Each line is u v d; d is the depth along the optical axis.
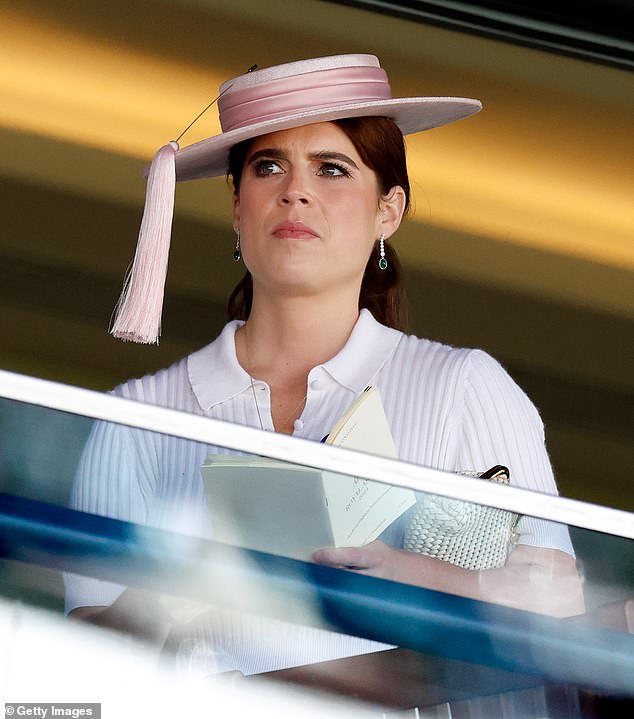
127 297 8.52
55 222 13.59
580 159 14.77
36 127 13.73
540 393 13.95
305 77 8.22
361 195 8.19
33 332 13.33
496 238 14.30
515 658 4.41
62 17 14.02
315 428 7.80
